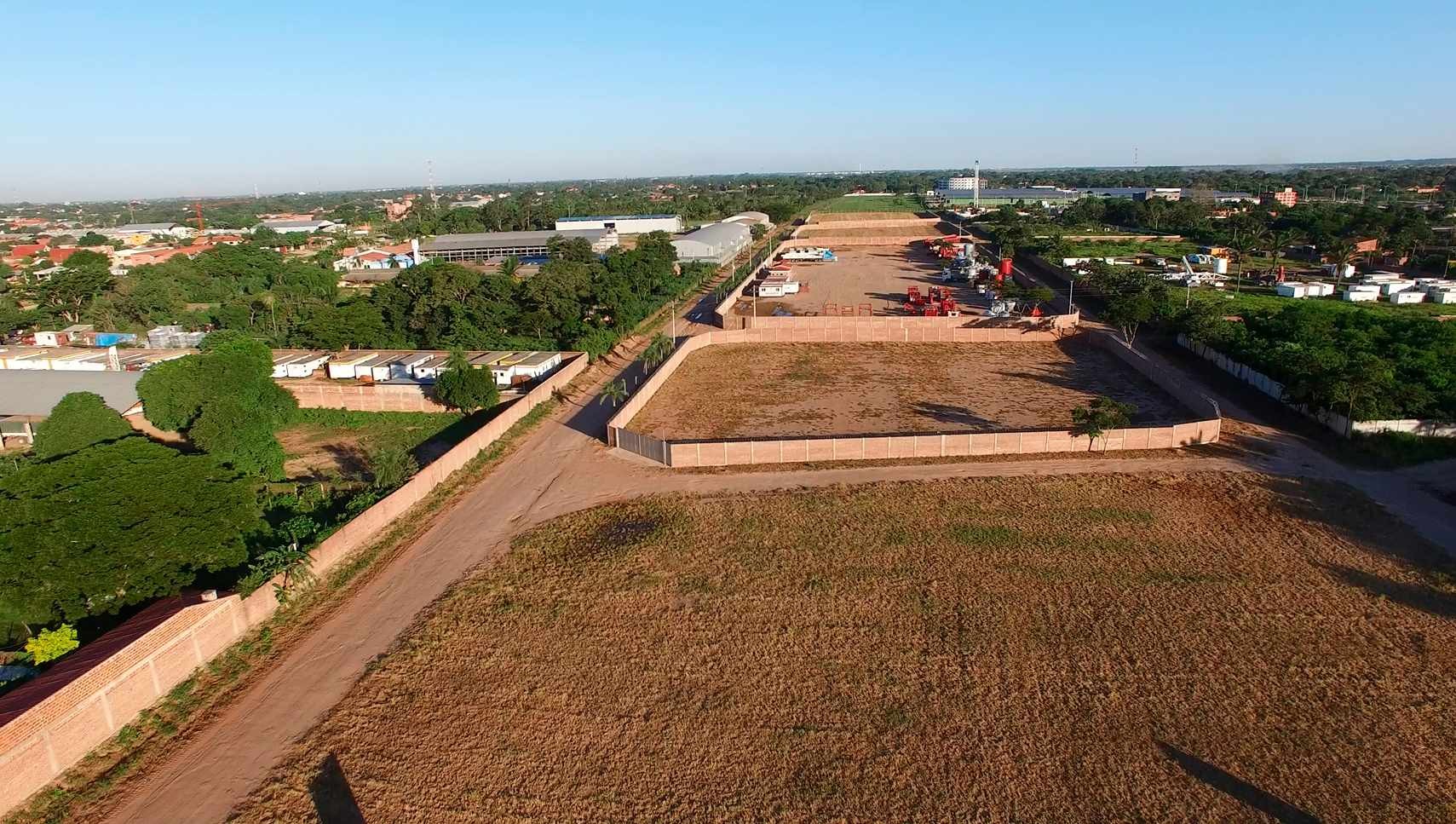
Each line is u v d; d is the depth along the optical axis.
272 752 26.12
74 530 30.41
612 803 23.86
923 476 47.31
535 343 79.31
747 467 49.47
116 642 28.20
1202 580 35.53
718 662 30.39
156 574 31.98
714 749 25.95
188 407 53.22
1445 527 40.16
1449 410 52.09
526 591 35.72
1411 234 130.12
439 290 82.56
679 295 114.00
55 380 64.75
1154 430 50.78
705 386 69.00
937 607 33.84
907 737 26.34
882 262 142.12
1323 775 24.48
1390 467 47.53
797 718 27.31
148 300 102.44
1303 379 55.69
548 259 155.12
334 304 98.06
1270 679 28.89
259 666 30.59
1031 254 142.88
